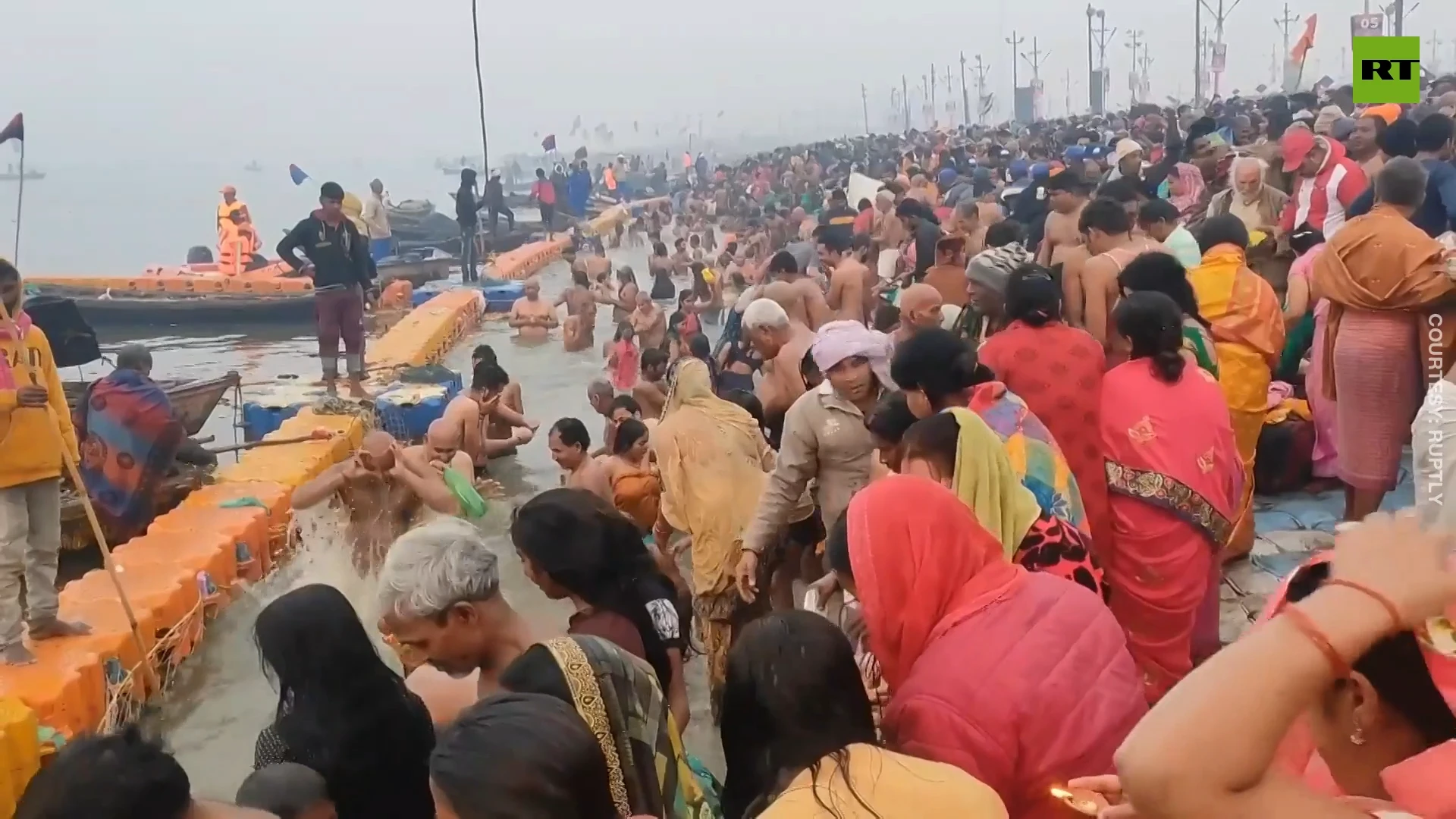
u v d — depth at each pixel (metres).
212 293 19.61
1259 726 1.33
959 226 10.39
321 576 7.66
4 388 5.59
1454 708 1.71
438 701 3.50
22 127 8.04
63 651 5.88
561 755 2.13
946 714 2.66
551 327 17.89
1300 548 6.11
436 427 7.88
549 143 39.00
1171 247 7.12
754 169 44.28
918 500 2.88
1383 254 5.20
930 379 3.89
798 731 2.38
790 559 5.70
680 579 5.80
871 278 10.15
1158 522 4.26
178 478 8.95
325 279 13.10
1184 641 4.36
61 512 8.08
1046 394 4.41
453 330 17.59
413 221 30.39
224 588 7.40
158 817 2.21
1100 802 2.25
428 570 3.09
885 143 44.72
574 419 7.20
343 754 2.95
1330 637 1.35
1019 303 4.52
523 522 3.47
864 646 3.32
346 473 7.47
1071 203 7.86
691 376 5.54
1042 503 3.74
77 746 2.29
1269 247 8.30
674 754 2.78
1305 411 7.02
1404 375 5.31
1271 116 14.71
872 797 2.25
